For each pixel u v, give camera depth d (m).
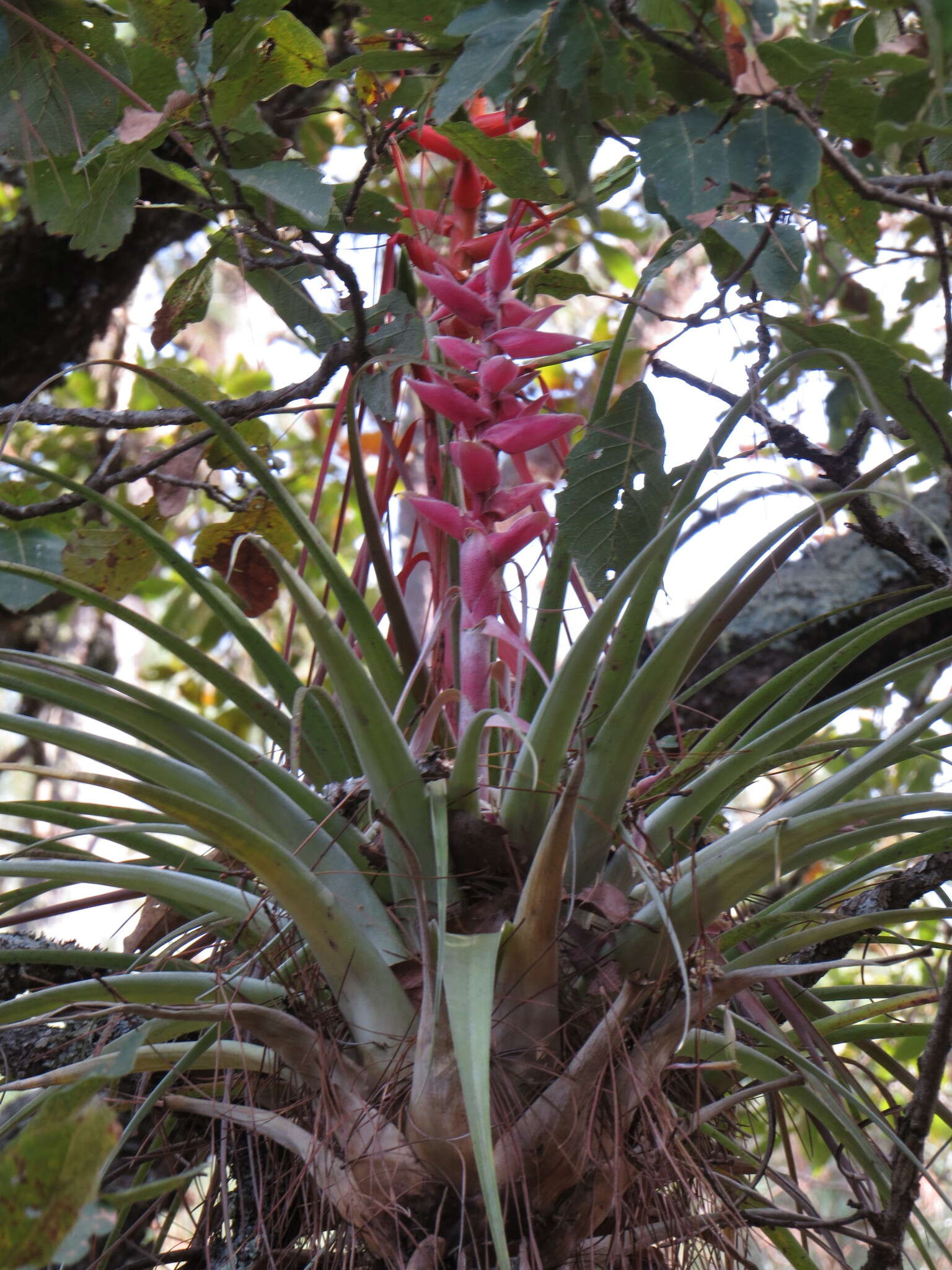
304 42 0.87
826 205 0.92
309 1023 0.80
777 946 0.81
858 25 0.88
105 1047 0.85
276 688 0.88
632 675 0.83
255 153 0.94
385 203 0.96
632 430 0.92
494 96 0.80
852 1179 0.88
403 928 0.81
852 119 0.83
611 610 0.75
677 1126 0.77
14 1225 0.61
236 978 0.81
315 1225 0.78
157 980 0.78
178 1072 0.77
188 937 0.94
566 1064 0.77
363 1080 0.77
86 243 0.97
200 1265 0.88
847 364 0.80
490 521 0.88
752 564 0.77
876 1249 0.82
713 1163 0.87
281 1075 0.83
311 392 0.97
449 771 0.82
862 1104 0.81
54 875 0.78
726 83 0.80
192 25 0.86
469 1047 0.67
